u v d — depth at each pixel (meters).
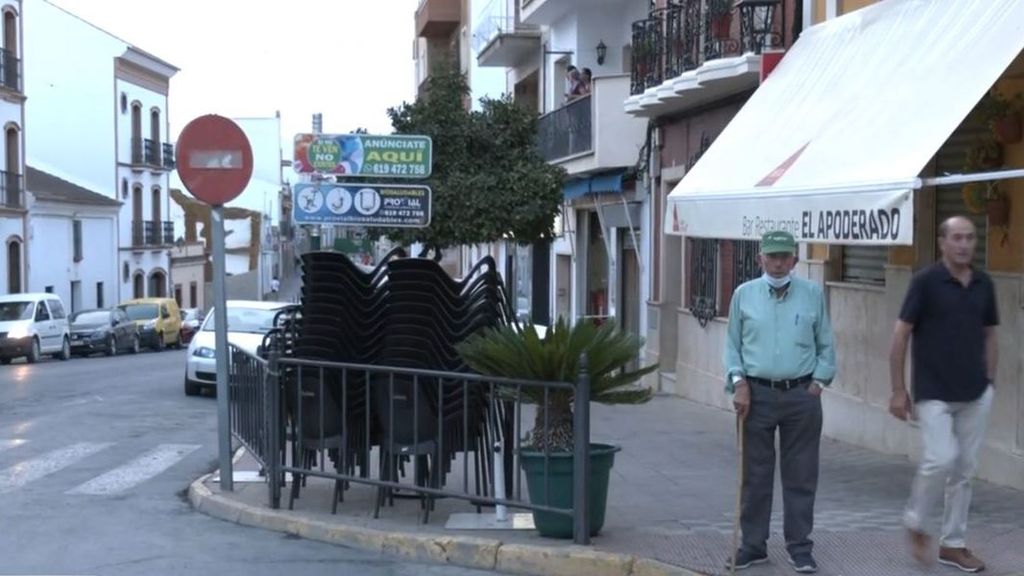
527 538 8.55
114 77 59.78
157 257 65.38
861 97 10.28
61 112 58.66
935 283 7.29
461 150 19.55
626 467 11.83
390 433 9.22
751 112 12.75
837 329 13.27
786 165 10.42
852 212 8.79
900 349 7.38
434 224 19.00
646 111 18.97
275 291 69.31
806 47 12.84
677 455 12.67
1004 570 7.54
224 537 9.45
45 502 11.15
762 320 7.57
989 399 7.38
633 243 21.31
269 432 9.93
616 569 7.90
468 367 9.52
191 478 12.62
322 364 9.53
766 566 7.72
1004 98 9.90
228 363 11.02
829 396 13.50
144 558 8.73
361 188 13.72
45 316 38.25
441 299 9.77
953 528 7.57
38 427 17.02
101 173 59.25
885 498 9.91
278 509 9.93
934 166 11.36
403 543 8.72
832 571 7.59
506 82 34.78
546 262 30.55
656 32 18.75
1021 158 9.87
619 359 8.36
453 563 8.47
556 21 26.69
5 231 46.66
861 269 13.08
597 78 21.48
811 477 7.62
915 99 9.24
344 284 9.98
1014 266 10.02
